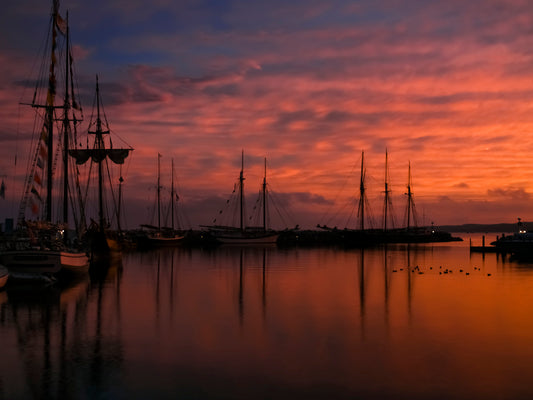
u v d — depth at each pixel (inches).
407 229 6510.8
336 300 1122.0
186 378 554.9
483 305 1052.5
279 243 5565.9
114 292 1250.0
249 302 1087.0
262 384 535.5
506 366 602.2
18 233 1718.8
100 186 3016.7
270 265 2203.5
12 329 796.0
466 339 737.0
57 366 596.7
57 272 1450.5
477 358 636.7
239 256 2967.5
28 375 562.9
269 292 1257.4
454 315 932.0
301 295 1203.9
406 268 2043.6
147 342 714.2
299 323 853.2
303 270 1935.3
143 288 1333.7
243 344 704.4
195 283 1459.2
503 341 724.0
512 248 3024.1
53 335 755.4
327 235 6348.4
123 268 2033.7
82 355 644.7
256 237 5324.8
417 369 589.9
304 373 573.6
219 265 2201.0
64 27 2110.0
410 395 505.4
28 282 1384.1
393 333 775.7
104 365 602.2
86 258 1678.2
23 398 493.4
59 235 1931.6
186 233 6235.2
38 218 1862.7
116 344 702.5
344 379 553.0
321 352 663.8
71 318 890.7
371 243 5359.3
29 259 1423.5
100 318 893.2
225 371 580.7
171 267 2090.3
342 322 862.5
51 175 2030.0
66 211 2124.8
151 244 4650.6
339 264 2268.7
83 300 1110.4
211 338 740.0
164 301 1098.7
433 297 1177.4
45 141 1902.1
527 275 1744.6
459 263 2369.6
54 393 507.2
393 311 975.0
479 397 501.4
